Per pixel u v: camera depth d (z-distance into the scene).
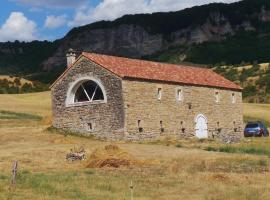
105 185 21.86
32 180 22.25
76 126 50.19
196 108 54.31
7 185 21.00
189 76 55.91
